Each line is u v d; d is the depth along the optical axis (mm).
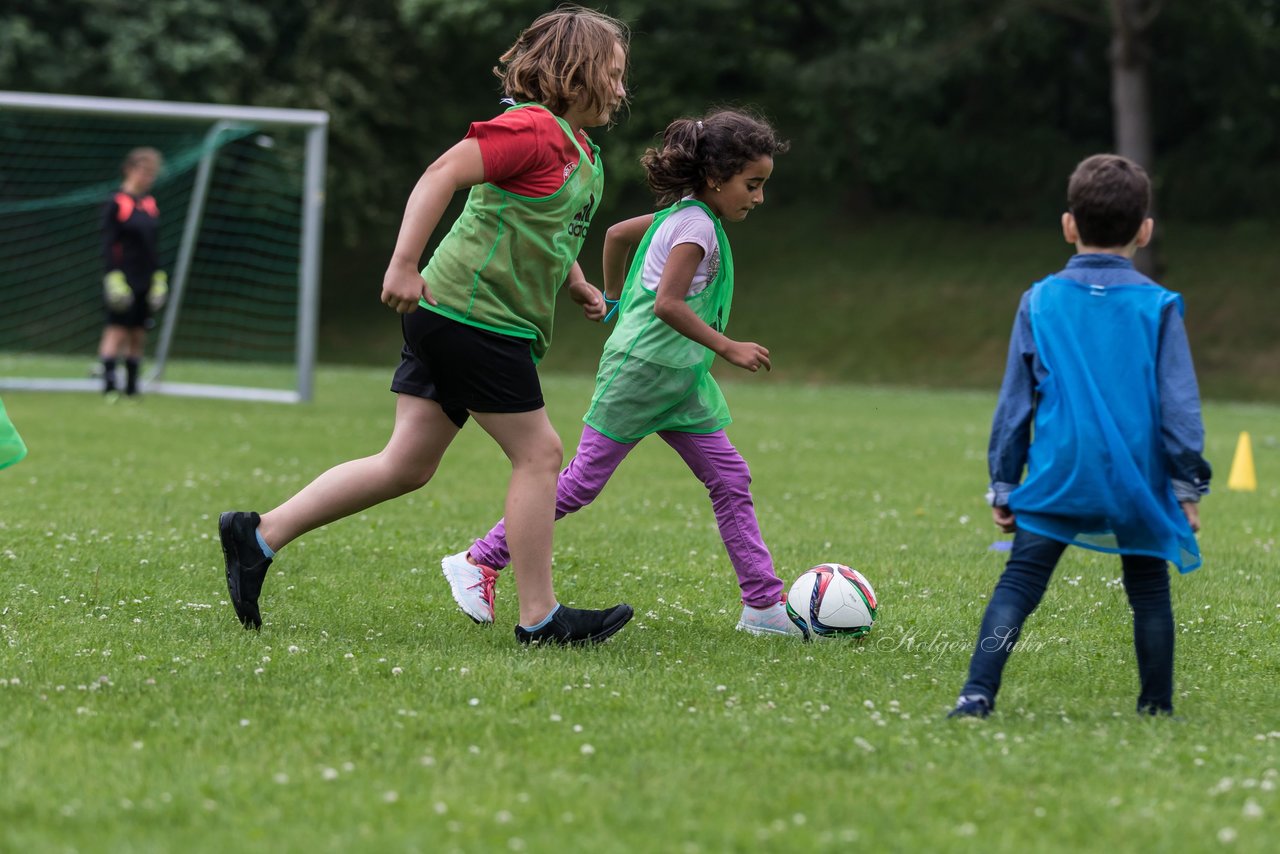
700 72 52406
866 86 46594
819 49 52000
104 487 13219
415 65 51312
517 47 7312
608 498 13906
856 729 5660
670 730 5578
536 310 7156
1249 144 50344
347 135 47188
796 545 11125
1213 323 44188
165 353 26938
